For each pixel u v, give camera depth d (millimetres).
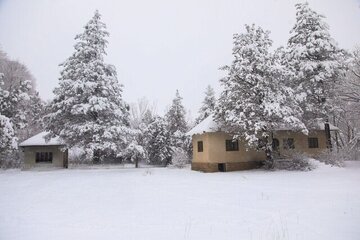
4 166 36281
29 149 34219
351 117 30328
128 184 17578
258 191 13984
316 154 28719
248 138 23234
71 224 8797
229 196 12914
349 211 9703
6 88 44094
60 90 29969
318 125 28812
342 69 27578
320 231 7684
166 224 8617
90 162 37031
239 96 24344
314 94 28609
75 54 30031
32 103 46562
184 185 16844
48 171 29656
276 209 10180
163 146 44594
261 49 24672
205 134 27156
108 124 29031
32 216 9875
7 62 45094
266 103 23031
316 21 28953
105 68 30859
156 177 21500
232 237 7379
